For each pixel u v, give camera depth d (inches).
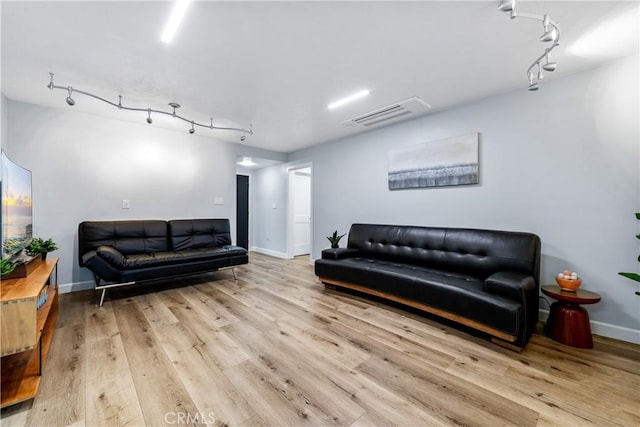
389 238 135.2
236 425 49.7
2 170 71.4
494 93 107.7
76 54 80.3
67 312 101.6
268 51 79.2
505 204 107.4
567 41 74.5
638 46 76.6
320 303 114.2
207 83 99.2
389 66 87.7
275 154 214.8
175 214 160.2
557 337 82.0
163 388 59.4
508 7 57.7
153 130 151.8
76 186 128.3
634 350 77.1
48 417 50.6
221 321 95.0
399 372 66.2
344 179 174.4
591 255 89.0
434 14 64.1
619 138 84.0
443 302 90.7
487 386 61.1
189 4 60.3
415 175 135.8
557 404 55.5
